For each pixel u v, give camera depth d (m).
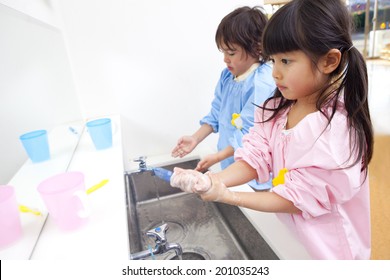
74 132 1.04
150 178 1.24
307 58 0.52
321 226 0.63
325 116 0.56
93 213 0.55
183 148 1.23
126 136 1.45
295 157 0.61
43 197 0.49
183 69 1.42
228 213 0.97
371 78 3.48
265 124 0.76
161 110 1.46
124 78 1.37
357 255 0.66
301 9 0.51
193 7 1.35
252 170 0.75
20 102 0.62
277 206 0.60
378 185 2.00
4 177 0.51
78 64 1.29
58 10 1.21
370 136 0.59
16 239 0.47
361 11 3.38
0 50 0.53
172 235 0.99
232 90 1.11
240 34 0.92
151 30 1.34
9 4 0.66
